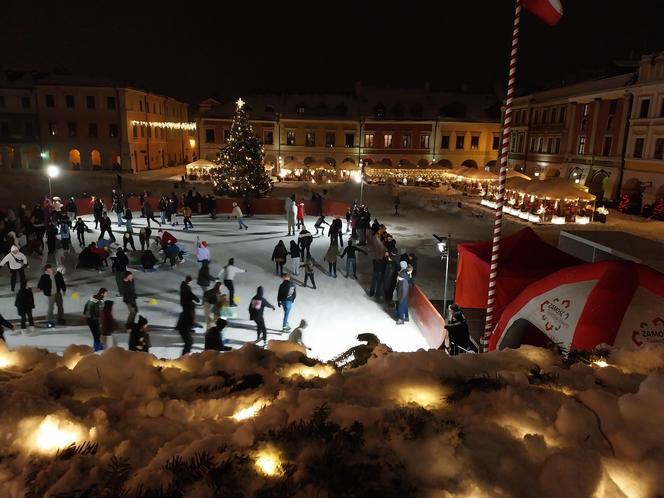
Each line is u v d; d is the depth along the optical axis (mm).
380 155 54688
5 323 9344
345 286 15984
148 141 58438
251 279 16312
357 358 4480
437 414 2969
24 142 52219
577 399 3123
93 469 2502
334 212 30328
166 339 11180
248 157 31594
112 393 3436
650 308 6340
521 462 2512
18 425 2816
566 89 43062
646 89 32594
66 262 17594
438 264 19453
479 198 40125
